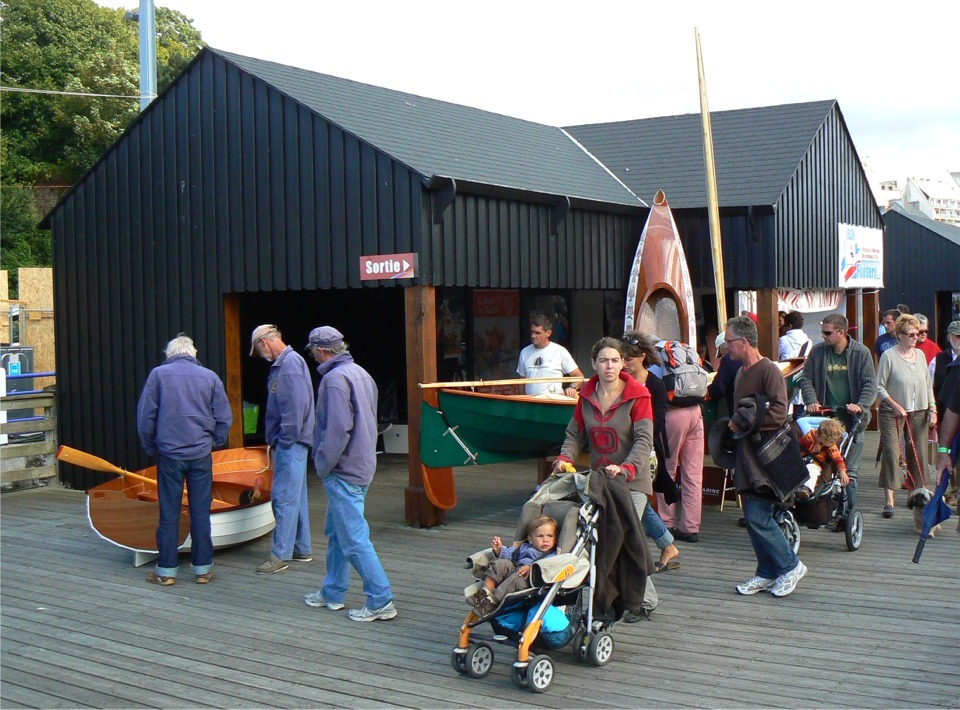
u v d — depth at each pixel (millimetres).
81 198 11383
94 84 31047
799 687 4805
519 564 5098
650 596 5789
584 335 15070
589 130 16141
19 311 16578
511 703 4715
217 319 10289
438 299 12836
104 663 5414
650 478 5582
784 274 12656
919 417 8578
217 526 7668
